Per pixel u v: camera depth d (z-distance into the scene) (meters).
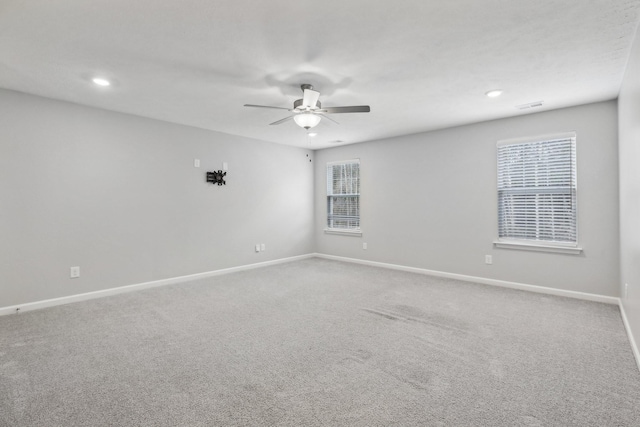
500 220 4.50
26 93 3.45
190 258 4.91
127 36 2.26
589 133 3.78
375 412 1.80
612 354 2.46
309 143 6.21
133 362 2.37
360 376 2.17
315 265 5.99
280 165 6.23
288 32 2.22
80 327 3.03
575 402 1.88
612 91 3.37
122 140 4.18
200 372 2.23
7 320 3.20
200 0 1.86
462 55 2.57
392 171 5.64
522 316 3.28
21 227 3.46
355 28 2.17
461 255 4.86
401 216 5.54
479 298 3.91
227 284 4.63
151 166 4.46
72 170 3.79
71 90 3.34
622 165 3.19
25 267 3.49
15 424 1.70
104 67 2.77
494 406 1.85
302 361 2.38
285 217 6.33
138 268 4.36
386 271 5.46
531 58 2.63
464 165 4.78
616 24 2.13
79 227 3.85
